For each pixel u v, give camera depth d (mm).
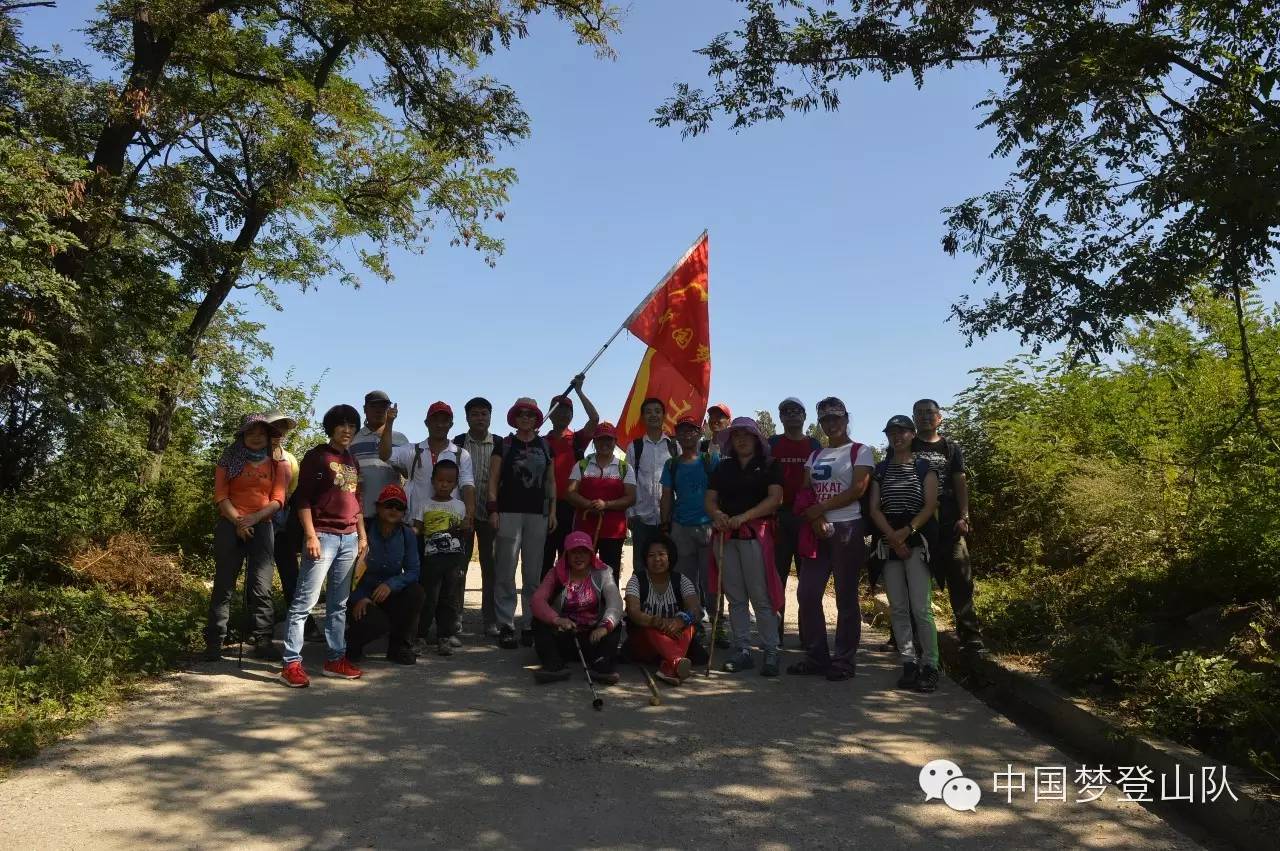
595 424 9047
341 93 12375
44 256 8719
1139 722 5305
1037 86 7277
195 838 4086
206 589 10172
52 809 4359
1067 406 11758
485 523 8508
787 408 8148
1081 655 6207
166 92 11344
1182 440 9617
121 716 5824
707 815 4438
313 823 4277
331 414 7000
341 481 6953
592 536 8086
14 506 9523
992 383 12648
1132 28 7324
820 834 4242
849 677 7004
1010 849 4117
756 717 6008
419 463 8016
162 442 12391
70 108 10531
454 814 4406
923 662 6707
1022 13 7895
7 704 5750
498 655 7668
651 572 7137
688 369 9672
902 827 4328
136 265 11594
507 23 12141
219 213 13141
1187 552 7566
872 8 8336
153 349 11484
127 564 9859
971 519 11445
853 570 7004
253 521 7223
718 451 8258
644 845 4102
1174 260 6836
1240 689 4996
